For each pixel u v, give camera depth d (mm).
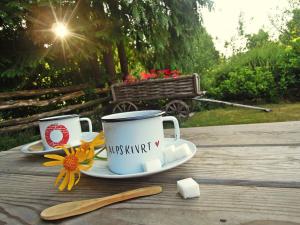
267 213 409
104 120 613
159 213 445
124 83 4594
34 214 495
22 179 712
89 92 4875
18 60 4027
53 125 884
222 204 453
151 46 5578
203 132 1100
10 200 572
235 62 6723
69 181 587
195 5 5383
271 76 5711
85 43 4441
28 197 579
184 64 6113
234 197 474
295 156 654
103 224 430
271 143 790
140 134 591
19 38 4395
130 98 4578
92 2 4566
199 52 7785
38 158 950
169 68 6023
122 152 596
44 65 4695
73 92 4730
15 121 3641
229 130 1071
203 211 435
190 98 4379
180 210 447
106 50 4922
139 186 574
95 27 4668
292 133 886
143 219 431
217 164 661
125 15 4805
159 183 579
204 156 740
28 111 4520
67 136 889
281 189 489
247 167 615
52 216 460
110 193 552
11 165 877
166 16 4750
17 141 3254
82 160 606
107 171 630
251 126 1095
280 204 433
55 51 4258
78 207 478
